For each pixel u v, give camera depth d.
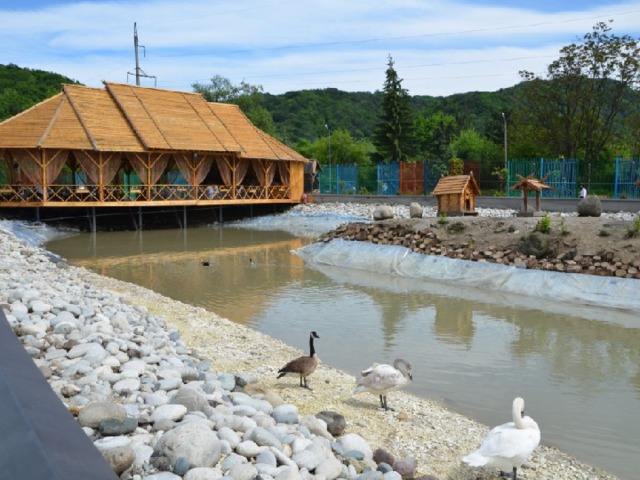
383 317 13.61
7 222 30.23
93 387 6.12
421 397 8.53
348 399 7.92
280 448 5.15
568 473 6.18
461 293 16.39
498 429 5.60
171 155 35.97
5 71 69.19
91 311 9.93
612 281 15.08
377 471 5.18
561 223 17.77
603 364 10.17
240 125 41.38
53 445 2.39
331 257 22.02
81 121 33.19
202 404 5.74
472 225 20.52
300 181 43.31
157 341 9.04
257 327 12.65
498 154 59.47
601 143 50.72
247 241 29.39
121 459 4.29
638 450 6.88
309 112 114.69
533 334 12.13
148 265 21.69
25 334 7.98
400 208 38.84
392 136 68.25
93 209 33.28
